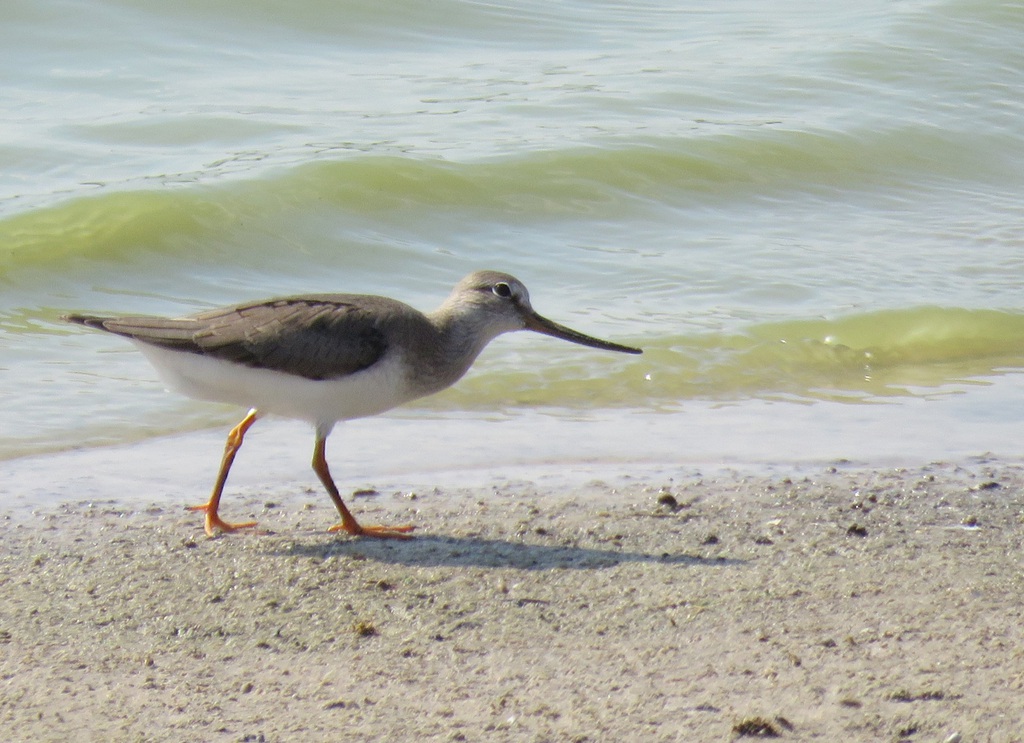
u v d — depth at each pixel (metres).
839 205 21.94
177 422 13.81
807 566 10.29
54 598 9.60
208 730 7.78
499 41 27.78
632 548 10.71
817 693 8.16
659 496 11.77
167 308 16.91
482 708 8.05
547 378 15.46
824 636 8.98
